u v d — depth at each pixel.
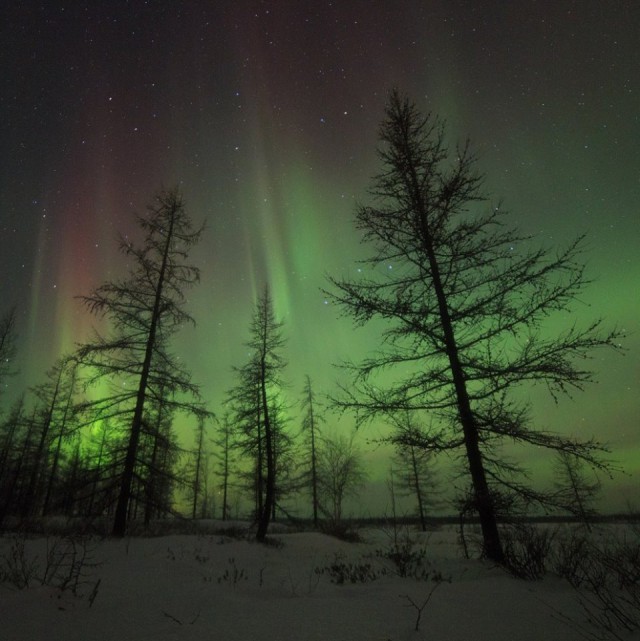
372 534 17.39
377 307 9.07
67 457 28.03
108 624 3.59
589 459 7.50
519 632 3.38
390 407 8.81
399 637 3.25
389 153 10.34
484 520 7.58
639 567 5.14
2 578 4.63
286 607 4.20
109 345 13.91
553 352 7.72
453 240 9.35
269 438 17.38
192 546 9.88
